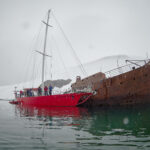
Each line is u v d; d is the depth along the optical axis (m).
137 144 5.92
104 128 8.68
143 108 16.83
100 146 5.75
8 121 11.41
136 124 9.51
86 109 19.14
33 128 8.84
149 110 15.42
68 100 22.31
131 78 17.98
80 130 8.28
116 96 19.30
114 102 19.50
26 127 9.13
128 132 7.70
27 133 7.67
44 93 28.61
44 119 12.26
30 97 30.48
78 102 22.78
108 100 20.08
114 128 8.65
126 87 18.39
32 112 17.48
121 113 14.41
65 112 16.58
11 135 7.28
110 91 19.94
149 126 8.93
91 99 22.06
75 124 9.96
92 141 6.33
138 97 17.42
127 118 11.66
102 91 20.80
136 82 17.56
